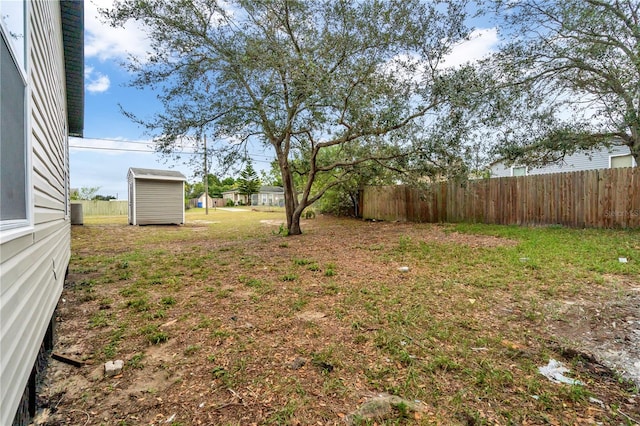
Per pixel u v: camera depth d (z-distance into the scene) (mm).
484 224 9453
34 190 2002
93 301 3664
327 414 1754
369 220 13062
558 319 2924
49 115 2881
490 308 3221
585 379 2039
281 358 2355
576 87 7289
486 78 6969
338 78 6121
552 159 8250
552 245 5789
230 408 1824
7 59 1439
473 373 2105
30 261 1790
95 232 10594
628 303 3195
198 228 12203
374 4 6086
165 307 3439
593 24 6492
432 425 1647
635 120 6273
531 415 1716
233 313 3254
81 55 5371
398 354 2365
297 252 6543
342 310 3252
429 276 4398
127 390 2018
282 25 6734
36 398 1926
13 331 1397
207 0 6301
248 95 7059
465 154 7207
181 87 6992
